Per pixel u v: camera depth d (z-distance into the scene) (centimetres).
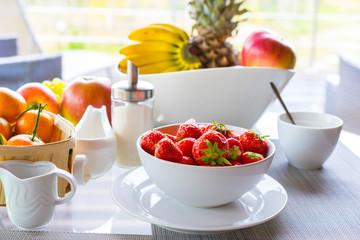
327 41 563
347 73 213
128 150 89
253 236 63
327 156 87
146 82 91
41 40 488
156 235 63
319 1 486
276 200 69
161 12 489
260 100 101
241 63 114
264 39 105
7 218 69
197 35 111
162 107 100
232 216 65
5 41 275
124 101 87
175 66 108
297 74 503
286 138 87
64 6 522
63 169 70
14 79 195
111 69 220
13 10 316
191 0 111
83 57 296
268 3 504
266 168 65
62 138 77
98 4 534
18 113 77
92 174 80
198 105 99
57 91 104
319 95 446
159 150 64
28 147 66
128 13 493
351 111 213
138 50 106
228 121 102
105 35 544
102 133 84
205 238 62
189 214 65
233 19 112
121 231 64
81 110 93
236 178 61
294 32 525
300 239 62
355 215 69
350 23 559
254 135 70
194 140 68
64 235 62
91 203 74
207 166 61
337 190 79
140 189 73
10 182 62
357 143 105
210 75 94
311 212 70
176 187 63
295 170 88
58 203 65
